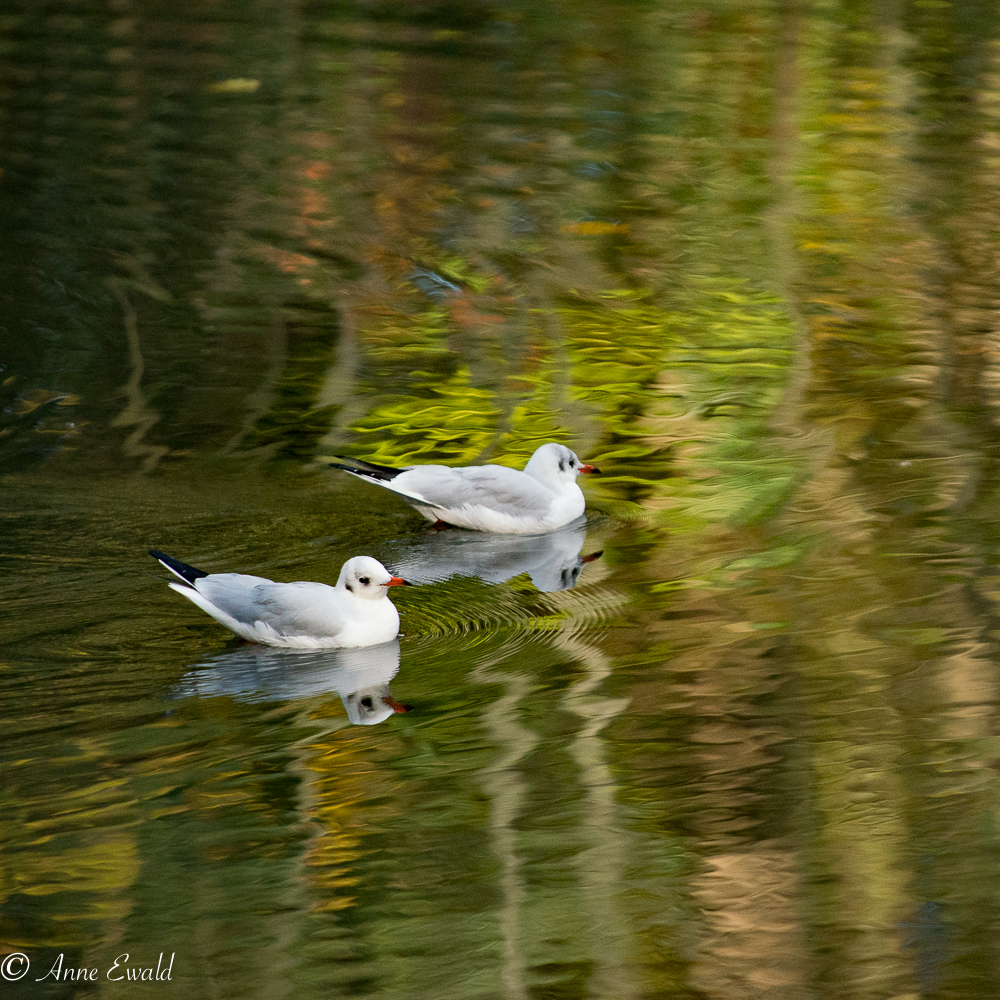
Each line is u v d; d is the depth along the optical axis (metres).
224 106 28.45
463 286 21.36
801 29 33.44
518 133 27.42
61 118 27.42
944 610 12.38
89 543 13.80
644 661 11.67
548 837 9.32
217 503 14.85
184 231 22.88
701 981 8.11
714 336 19.69
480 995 7.97
